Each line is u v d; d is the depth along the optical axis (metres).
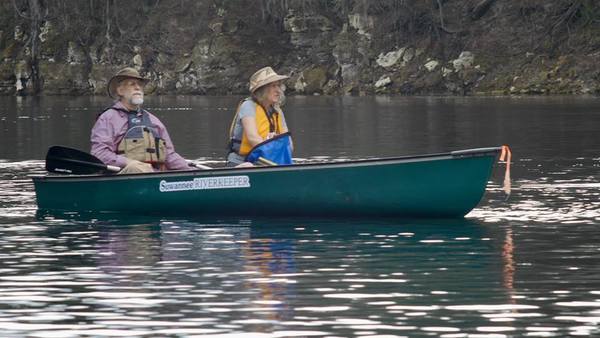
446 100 118.31
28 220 29.41
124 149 31.11
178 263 22.98
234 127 30.91
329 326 17.53
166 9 166.00
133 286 20.69
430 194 28.81
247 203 29.67
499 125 71.00
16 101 137.12
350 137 63.16
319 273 21.80
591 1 137.00
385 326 17.48
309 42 155.75
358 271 21.95
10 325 17.81
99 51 166.00
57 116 94.38
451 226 27.78
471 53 141.38
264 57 158.25
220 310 18.69
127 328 17.56
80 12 168.00
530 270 21.81
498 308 18.62
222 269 22.30
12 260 23.50
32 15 165.38
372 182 29.05
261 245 25.14
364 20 149.50
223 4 162.75
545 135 61.06
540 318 17.89
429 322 17.70
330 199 29.25
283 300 19.39
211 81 158.62
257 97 30.66
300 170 29.31
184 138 64.06
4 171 43.72
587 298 19.28
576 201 32.50
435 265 22.48
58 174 32.09
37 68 166.62
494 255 23.58
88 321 18.05
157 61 163.62
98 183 30.66
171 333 17.23
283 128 30.94
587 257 23.17
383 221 28.75
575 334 16.89
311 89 149.62
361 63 148.50
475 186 28.64
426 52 145.00
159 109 107.81
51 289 20.50
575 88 130.12
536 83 132.75
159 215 30.23
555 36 137.50
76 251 24.56
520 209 30.80
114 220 29.38
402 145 56.69
